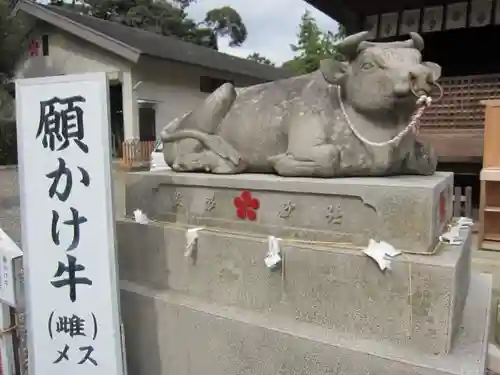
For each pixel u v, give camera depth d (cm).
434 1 686
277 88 274
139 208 294
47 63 1396
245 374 225
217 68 1435
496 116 560
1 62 1455
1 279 230
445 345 185
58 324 229
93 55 1305
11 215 698
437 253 201
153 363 263
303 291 216
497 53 776
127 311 272
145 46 1320
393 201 202
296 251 216
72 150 221
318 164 228
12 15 1395
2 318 229
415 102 216
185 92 1407
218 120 284
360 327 203
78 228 222
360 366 192
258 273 229
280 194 232
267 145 260
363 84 223
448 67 815
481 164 676
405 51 220
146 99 1294
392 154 227
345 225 215
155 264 273
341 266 205
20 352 238
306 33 2889
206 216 260
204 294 251
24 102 229
